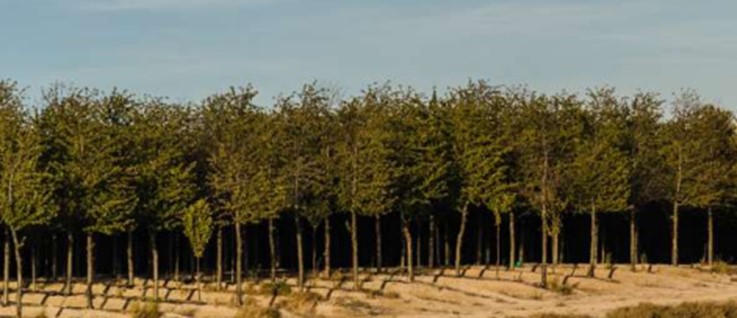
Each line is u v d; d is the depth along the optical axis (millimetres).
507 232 94625
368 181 69688
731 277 76500
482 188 74188
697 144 80312
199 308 57812
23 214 57281
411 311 59688
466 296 65000
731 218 87438
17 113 63531
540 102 77125
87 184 62312
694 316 55875
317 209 70188
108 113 65688
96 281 74062
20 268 55812
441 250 94000
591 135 79750
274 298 61906
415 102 75250
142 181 65812
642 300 64250
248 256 88625
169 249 83812
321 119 72312
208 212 63344
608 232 94750
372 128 71562
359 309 59562
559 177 73812
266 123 69250
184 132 71188
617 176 76188
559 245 90312
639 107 81312
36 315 55688
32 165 58875
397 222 89062
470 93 78312
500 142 75312
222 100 70625
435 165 73000
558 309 59719
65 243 83688
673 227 83000
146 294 64875
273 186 66500
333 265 90688
